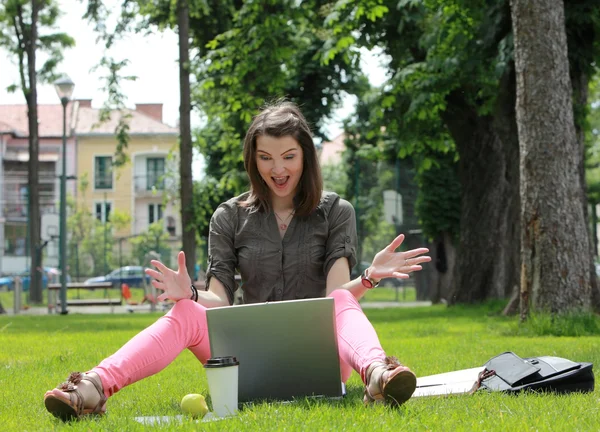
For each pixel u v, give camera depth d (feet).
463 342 28.99
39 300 93.15
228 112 69.21
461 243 67.72
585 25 44.93
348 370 13.73
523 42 35.65
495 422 10.55
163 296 13.03
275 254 14.61
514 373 13.99
